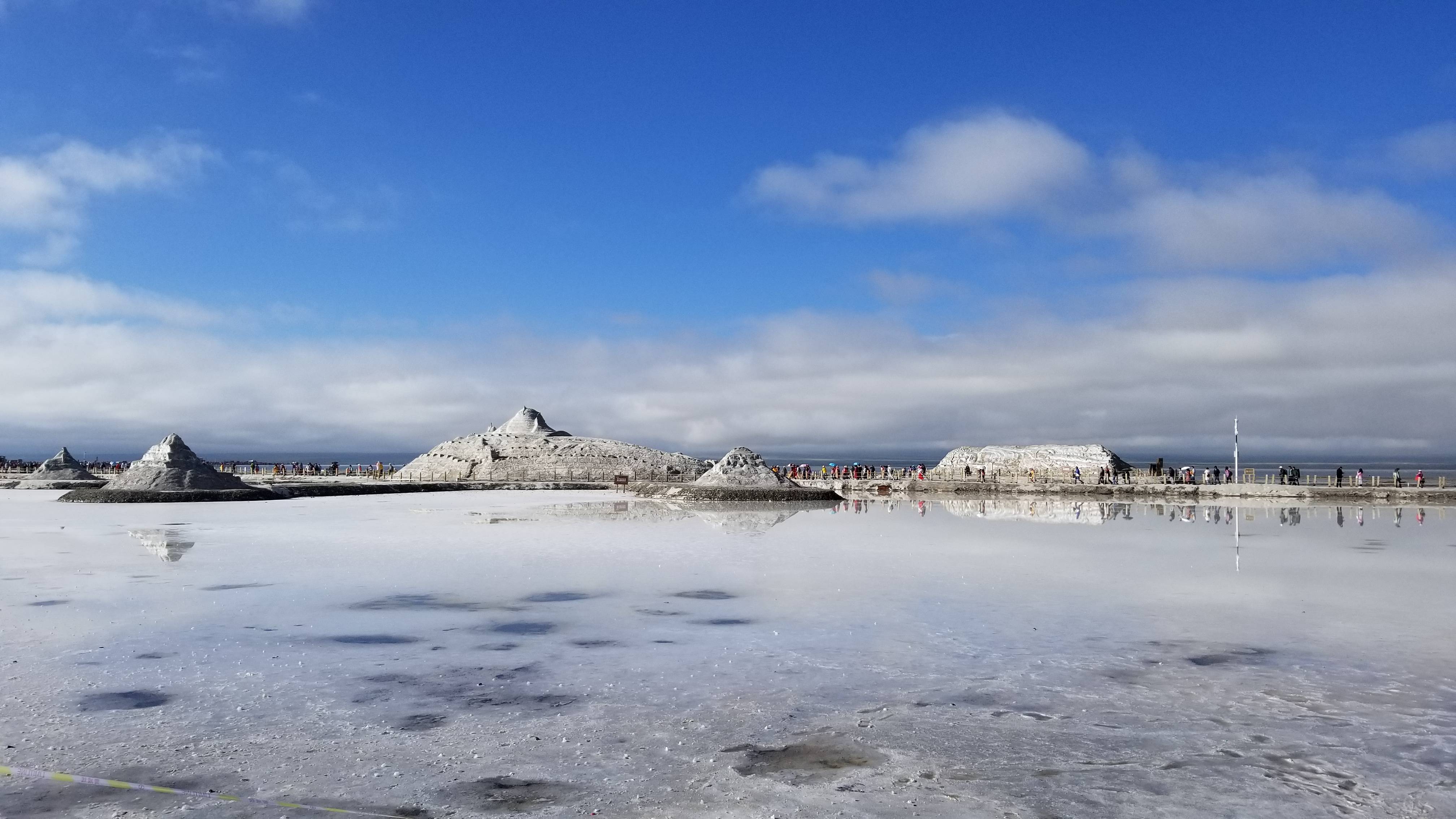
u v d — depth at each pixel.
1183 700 9.66
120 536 27.39
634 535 28.19
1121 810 6.86
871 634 12.90
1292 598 15.86
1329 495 49.47
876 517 36.91
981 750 8.16
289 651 11.77
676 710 9.34
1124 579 18.17
